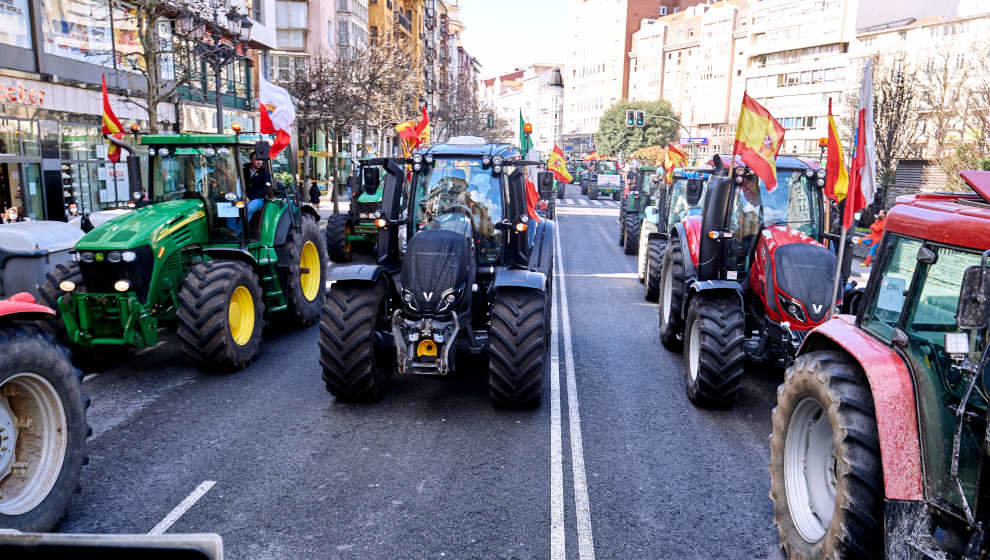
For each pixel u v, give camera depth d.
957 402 3.14
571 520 4.66
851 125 29.84
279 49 40.41
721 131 87.56
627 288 14.10
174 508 4.71
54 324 7.23
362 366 6.57
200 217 8.30
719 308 6.78
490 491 5.06
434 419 6.50
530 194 8.25
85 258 6.97
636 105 83.31
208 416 6.48
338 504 4.82
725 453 5.84
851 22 66.19
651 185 19.20
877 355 3.51
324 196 42.41
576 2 122.88
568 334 10.04
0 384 3.91
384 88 31.67
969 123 25.30
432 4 76.69
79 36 18.78
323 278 10.98
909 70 30.19
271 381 7.60
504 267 7.23
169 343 9.16
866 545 3.32
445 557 4.19
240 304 8.07
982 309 2.76
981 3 61.03
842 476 3.42
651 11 109.81
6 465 4.12
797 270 6.45
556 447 5.89
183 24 19.89
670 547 4.35
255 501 4.84
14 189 16.67
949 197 3.87
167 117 23.08
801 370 4.03
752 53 78.12
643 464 5.58
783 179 7.45
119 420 6.34
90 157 19.53
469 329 6.74
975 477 3.01
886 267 3.83
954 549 3.05
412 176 7.36
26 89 16.91
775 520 4.25
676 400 7.18
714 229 7.03
